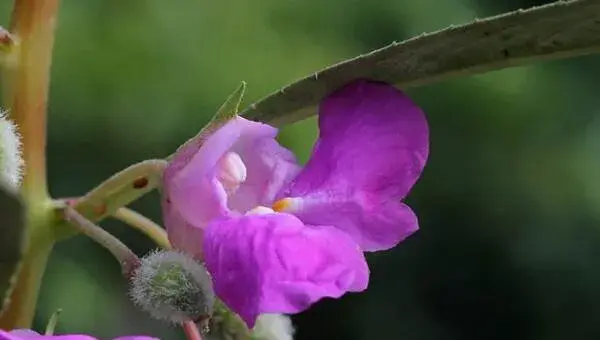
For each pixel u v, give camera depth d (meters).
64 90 0.67
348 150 0.30
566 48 0.31
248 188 0.30
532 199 0.82
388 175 0.30
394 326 0.85
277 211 0.29
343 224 0.30
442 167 0.82
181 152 0.29
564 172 0.81
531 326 0.85
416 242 0.84
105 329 0.67
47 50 0.31
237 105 0.29
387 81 0.31
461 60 0.31
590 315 0.85
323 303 0.84
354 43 0.74
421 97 0.81
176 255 0.29
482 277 0.85
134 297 0.29
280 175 0.30
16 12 0.31
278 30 0.71
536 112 0.81
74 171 0.68
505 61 0.31
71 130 0.67
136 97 0.67
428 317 0.85
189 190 0.29
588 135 0.82
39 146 0.31
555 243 0.83
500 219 0.83
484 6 0.81
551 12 0.31
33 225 0.30
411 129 0.30
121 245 0.29
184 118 0.68
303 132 0.61
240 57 0.69
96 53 0.67
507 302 0.85
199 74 0.68
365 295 0.85
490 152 0.81
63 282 0.66
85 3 0.68
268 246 0.28
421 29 0.77
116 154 0.68
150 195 0.66
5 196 0.26
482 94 0.81
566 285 0.84
